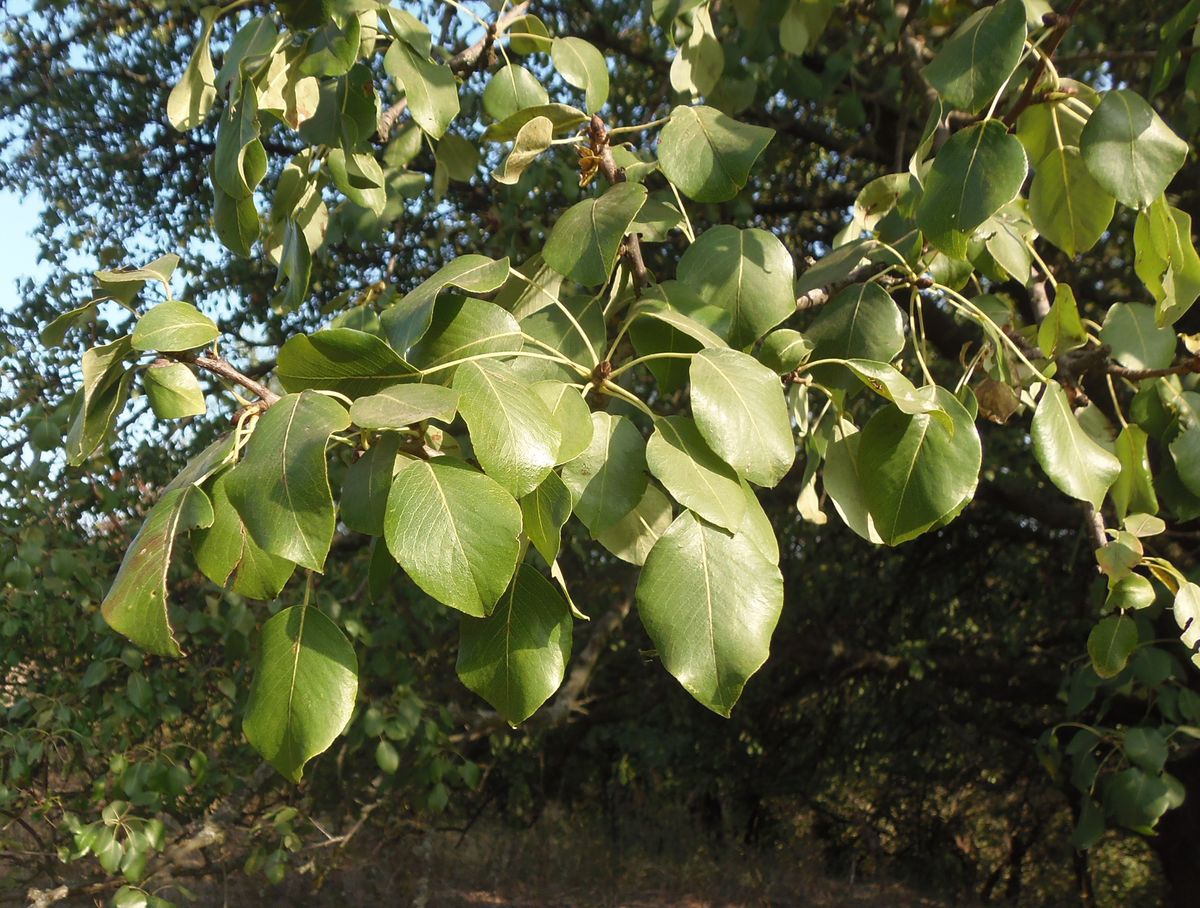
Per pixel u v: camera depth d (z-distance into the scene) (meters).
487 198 5.36
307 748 0.96
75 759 4.66
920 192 1.63
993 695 7.75
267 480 0.88
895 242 1.84
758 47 3.28
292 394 0.94
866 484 1.34
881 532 1.33
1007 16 1.35
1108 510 4.32
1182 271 1.62
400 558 0.90
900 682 8.23
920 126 4.29
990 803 9.20
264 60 1.61
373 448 0.99
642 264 1.55
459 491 0.92
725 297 1.46
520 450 0.94
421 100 1.63
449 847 8.35
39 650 5.05
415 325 1.16
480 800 9.19
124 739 4.42
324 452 0.87
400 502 0.92
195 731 5.12
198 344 1.09
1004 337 1.74
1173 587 1.66
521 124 1.51
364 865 6.73
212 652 5.05
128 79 6.18
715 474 1.08
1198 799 6.26
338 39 1.50
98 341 5.09
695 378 1.09
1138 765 3.13
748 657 1.01
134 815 4.05
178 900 5.79
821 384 1.60
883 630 8.43
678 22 2.56
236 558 0.98
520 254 4.69
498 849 8.41
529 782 9.62
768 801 9.56
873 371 1.22
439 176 2.43
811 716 9.17
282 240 1.97
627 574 6.48
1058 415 1.63
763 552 1.06
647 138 5.40
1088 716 5.92
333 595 4.92
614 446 1.14
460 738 5.05
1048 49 1.58
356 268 5.74
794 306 1.47
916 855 9.12
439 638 6.32
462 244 5.65
